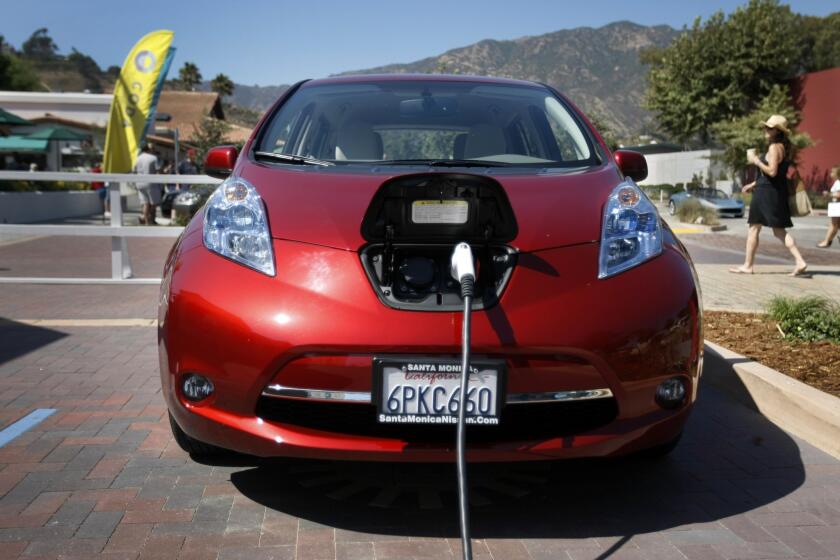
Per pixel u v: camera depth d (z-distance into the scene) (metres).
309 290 2.45
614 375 2.45
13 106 28.45
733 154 39.34
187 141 40.69
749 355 4.48
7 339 5.24
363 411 2.45
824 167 41.59
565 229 2.63
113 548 2.39
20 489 2.83
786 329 5.08
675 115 45.91
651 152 50.34
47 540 2.43
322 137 3.45
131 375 4.40
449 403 2.37
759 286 7.81
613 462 3.22
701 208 22.39
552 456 2.44
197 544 2.43
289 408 2.49
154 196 14.72
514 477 3.02
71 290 7.33
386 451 2.41
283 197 2.76
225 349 2.45
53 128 23.27
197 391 2.56
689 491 2.94
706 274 8.80
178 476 2.98
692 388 2.65
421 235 2.52
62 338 5.29
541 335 2.39
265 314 2.43
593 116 46.38
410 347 2.36
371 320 2.38
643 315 2.51
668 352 2.54
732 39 43.84
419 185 2.52
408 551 2.41
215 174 3.65
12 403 3.86
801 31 57.38
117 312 6.21
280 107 3.71
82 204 21.03
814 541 2.54
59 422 3.59
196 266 2.62
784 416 3.74
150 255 10.82
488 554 2.40
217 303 2.49
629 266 2.61
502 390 2.36
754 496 2.90
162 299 2.73
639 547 2.47
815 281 8.28
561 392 2.42
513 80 4.13
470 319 2.36
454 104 3.72
